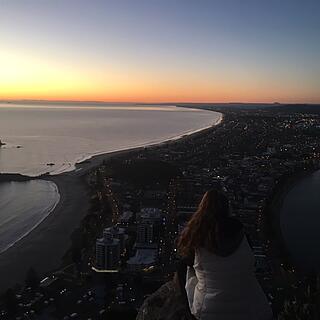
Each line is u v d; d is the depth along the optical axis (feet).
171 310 26.53
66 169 526.98
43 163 574.15
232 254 20.03
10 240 254.88
